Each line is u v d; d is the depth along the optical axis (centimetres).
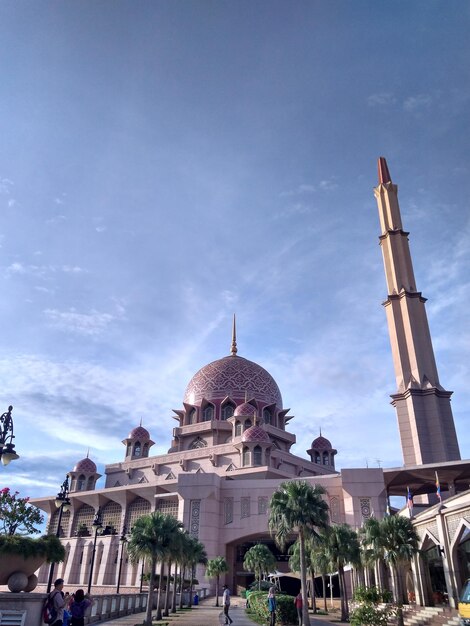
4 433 1878
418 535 3184
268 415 8431
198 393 8531
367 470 5878
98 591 5572
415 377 6944
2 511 1862
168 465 7688
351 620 3077
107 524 7331
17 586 1756
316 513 3209
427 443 6450
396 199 8525
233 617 3525
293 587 6009
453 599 2828
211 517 6106
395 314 7525
